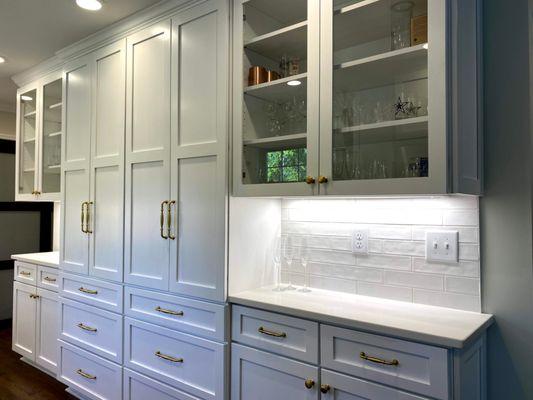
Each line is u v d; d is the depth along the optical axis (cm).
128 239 230
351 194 154
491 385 157
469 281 163
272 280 212
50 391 280
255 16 186
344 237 196
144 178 223
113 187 241
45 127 320
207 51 196
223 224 187
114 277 237
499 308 157
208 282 191
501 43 160
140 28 229
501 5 161
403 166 145
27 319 316
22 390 281
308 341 158
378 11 154
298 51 175
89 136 259
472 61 153
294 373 161
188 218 201
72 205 271
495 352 157
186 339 198
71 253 270
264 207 208
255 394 173
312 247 206
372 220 188
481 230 161
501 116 159
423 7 143
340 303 172
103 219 247
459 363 128
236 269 191
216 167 191
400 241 180
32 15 232
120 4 218
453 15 138
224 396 181
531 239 152
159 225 214
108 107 246
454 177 135
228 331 184
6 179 433
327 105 162
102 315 243
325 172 161
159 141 216
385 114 151
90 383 251
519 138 155
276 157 178
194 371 194
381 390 139
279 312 167
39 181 322
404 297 178
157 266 214
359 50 158
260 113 185
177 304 203
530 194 153
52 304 290
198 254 196
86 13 229
